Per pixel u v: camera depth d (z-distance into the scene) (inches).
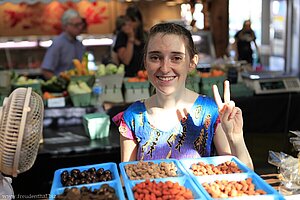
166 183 49.4
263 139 122.6
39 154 96.7
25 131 49.1
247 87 132.6
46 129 114.7
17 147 48.2
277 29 225.3
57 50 157.2
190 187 50.3
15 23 233.5
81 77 120.4
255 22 224.1
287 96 129.5
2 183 58.5
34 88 119.6
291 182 56.4
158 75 57.7
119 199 46.6
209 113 61.7
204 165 56.3
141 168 55.3
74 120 117.2
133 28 155.1
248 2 220.5
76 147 100.3
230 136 59.1
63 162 100.6
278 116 130.1
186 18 226.8
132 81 122.9
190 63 61.1
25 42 215.5
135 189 48.4
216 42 220.1
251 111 127.1
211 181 52.2
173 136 61.2
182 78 58.8
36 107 51.2
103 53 223.8
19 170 51.6
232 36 219.9
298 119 132.2
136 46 154.5
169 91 58.3
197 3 221.3
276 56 227.9
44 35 237.9
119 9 238.4
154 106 62.1
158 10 231.3
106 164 57.6
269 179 60.2
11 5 230.2
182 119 61.3
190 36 60.2
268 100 128.0
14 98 49.6
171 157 61.1
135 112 62.7
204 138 61.8
